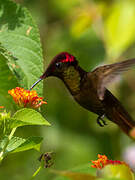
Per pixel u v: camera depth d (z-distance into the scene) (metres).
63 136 12.30
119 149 12.23
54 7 13.44
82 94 5.40
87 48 12.97
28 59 5.66
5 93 5.59
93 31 13.05
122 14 8.92
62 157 12.02
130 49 12.12
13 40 5.73
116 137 12.34
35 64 5.65
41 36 13.03
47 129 12.15
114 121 5.60
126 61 4.90
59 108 12.59
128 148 11.99
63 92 12.77
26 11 5.79
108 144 12.33
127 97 12.37
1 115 4.84
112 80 4.89
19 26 5.77
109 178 3.96
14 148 5.15
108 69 4.97
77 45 13.06
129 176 4.27
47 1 13.38
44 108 12.36
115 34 8.84
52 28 13.24
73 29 10.80
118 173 4.25
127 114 5.58
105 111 5.56
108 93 5.57
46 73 5.31
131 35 8.77
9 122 4.82
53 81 12.74
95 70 5.30
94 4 10.84
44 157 5.22
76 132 12.52
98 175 4.23
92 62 12.73
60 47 13.06
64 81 5.40
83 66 12.78
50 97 12.64
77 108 12.64
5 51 5.66
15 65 5.63
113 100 5.57
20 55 5.68
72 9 12.47
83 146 12.30
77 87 5.36
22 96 5.05
